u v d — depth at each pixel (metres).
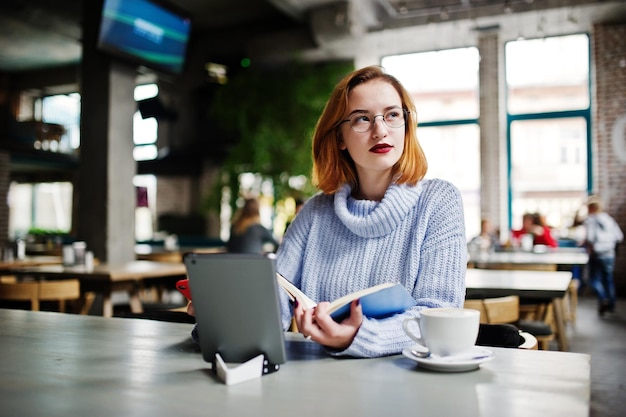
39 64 11.49
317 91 9.20
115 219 6.43
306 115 9.20
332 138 1.50
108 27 5.99
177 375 0.98
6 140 10.02
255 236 5.84
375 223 1.33
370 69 1.41
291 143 9.24
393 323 1.12
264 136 9.26
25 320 1.56
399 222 1.34
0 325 1.48
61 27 9.59
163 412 0.79
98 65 6.50
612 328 5.69
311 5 8.46
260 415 0.77
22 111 12.20
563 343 3.90
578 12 8.02
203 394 0.87
